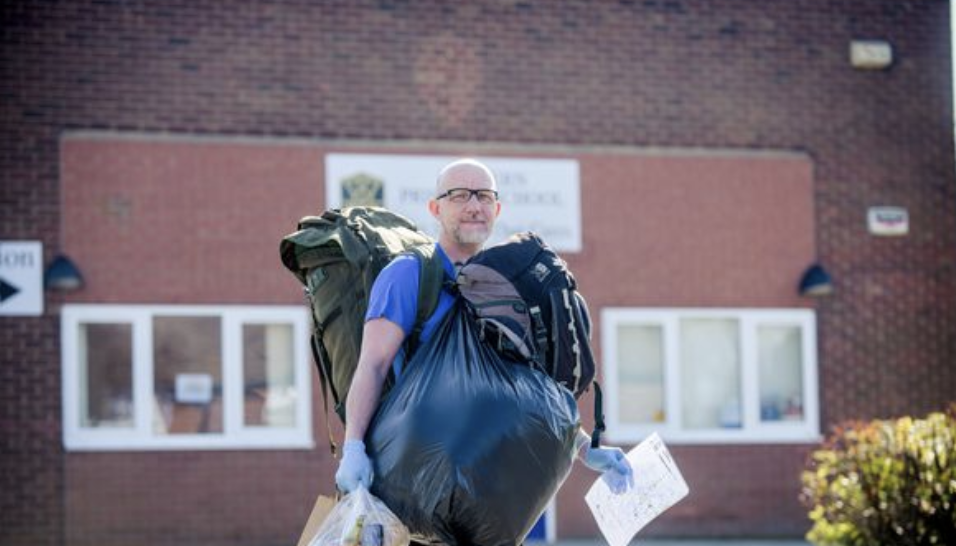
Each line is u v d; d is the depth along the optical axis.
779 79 28.45
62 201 25.70
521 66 27.38
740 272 28.06
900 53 29.00
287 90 26.50
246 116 26.36
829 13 28.73
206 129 26.20
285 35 26.55
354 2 26.80
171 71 26.12
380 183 26.70
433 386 9.07
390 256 9.89
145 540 25.70
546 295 9.41
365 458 8.97
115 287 25.80
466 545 9.10
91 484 25.59
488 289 9.36
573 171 27.44
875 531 18.47
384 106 26.81
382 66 26.84
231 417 26.11
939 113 29.09
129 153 25.92
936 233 28.97
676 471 9.80
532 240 9.66
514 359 9.30
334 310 9.91
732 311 27.98
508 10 27.39
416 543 9.36
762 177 28.27
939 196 29.02
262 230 26.28
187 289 26.02
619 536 9.91
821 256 28.44
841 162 28.64
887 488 18.47
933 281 28.92
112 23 26.00
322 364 10.28
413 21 27.00
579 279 27.36
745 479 28.00
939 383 28.83
